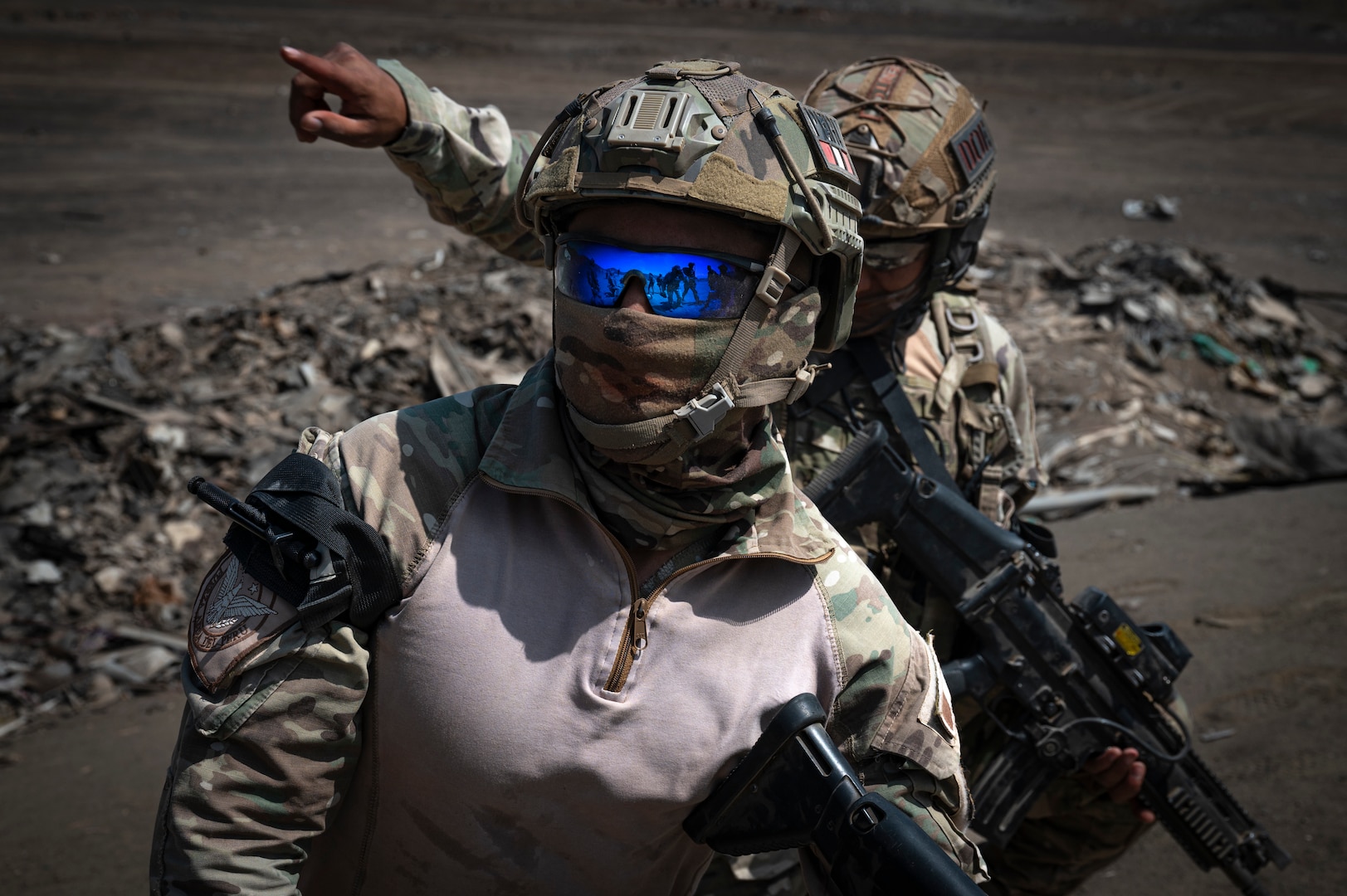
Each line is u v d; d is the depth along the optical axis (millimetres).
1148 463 5297
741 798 1111
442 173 1729
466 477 1130
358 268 8625
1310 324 7691
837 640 1152
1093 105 18781
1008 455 2045
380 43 19984
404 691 1073
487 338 5965
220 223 9883
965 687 1862
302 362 5652
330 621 1044
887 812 1049
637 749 1083
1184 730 2014
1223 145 15977
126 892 2684
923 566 1867
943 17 30891
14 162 11641
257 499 1049
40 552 4125
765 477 1169
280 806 1039
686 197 1024
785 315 1103
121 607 3957
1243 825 2062
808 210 1076
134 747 3289
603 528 1100
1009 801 1913
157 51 18266
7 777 3133
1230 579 4172
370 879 1179
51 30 19516
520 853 1125
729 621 1127
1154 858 2865
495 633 1071
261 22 21859
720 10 28578
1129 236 10758
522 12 25922
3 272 8164
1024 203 11930
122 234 9406
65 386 5090
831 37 24922
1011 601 1857
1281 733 3250
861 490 1828
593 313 1062
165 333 5828
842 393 1925
